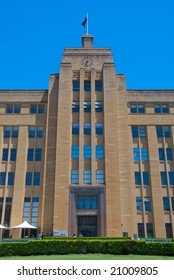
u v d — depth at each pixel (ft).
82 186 146.20
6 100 174.09
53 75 176.35
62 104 163.22
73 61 177.27
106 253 82.33
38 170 160.25
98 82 172.14
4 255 80.38
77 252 82.89
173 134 168.96
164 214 152.76
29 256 79.61
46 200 149.38
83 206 144.66
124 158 157.79
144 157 164.76
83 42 191.21
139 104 175.63
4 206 153.28
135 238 131.85
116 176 148.36
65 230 137.28
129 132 168.76
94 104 164.86
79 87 169.78
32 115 171.01
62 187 145.89
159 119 171.53
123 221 144.87
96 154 154.30
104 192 145.28
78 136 158.30
